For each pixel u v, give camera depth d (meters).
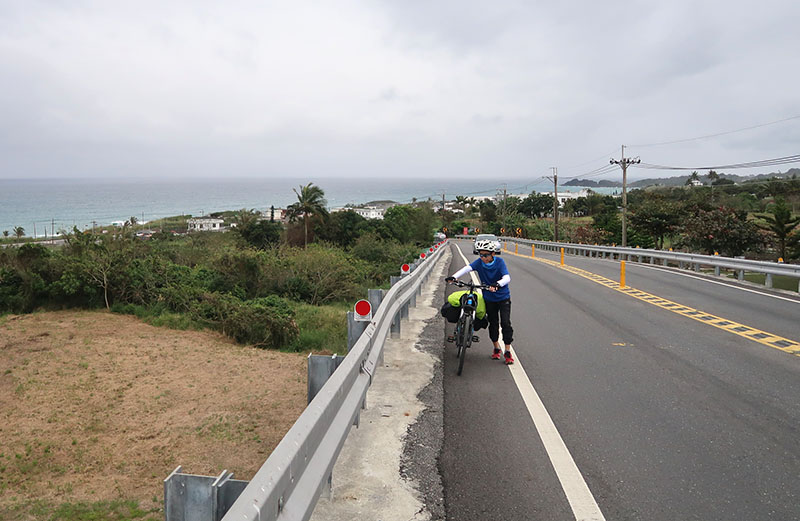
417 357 7.71
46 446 6.09
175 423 6.69
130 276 15.35
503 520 3.55
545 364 7.72
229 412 7.02
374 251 42.72
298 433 2.95
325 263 22.50
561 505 3.76
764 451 4.77
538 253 47.94
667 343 9.18
